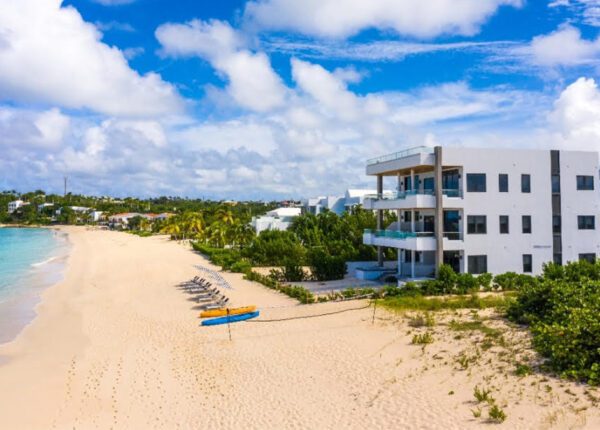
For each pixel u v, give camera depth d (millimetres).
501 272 37156
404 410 15172
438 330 23250
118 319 31719
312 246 59906
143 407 17672
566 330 17219
